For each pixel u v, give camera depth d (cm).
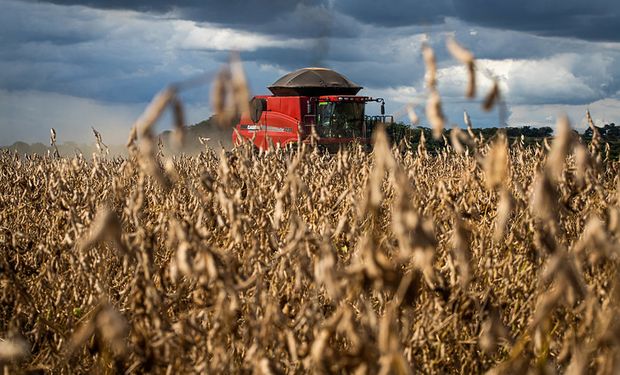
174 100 246
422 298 430
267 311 348
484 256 477
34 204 793
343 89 3033
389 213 518
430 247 264
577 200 531
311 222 532
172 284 482
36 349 513
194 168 823
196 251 331
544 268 429
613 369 274
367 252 278
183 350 369
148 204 623
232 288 333
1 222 768
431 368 417
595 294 365
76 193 545
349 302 352
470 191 480
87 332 294
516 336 428
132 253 365
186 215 486
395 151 656
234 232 379
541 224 400
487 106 254
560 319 386
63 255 552
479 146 473
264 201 549
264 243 475
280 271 413
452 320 400
